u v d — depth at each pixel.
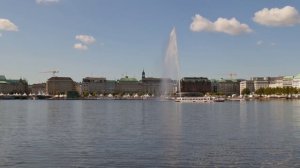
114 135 61.03
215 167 38.28
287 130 67.25
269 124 79.31
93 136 59.81
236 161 40.62
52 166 38.75
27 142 53.50
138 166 38.66
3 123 83.62
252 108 158.00
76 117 104.50
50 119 96.56
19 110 146.50
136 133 63.59
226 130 67.69
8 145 50.91
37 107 179.50
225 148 48.00
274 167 38.12
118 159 41.62
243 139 55.81
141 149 47.41
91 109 157.38
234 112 127.75
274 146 49.47
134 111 139.75
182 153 44.75
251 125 77.12
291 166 38.44
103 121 89.62
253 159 41.50
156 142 53.09
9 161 40.88
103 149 47.50
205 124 80.19
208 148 48.00
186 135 60.59
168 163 39.84
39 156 43.34
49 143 52.56
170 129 69.88
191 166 38.69
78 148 48.28
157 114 118.75
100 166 38.66
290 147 48.66
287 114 113.50
